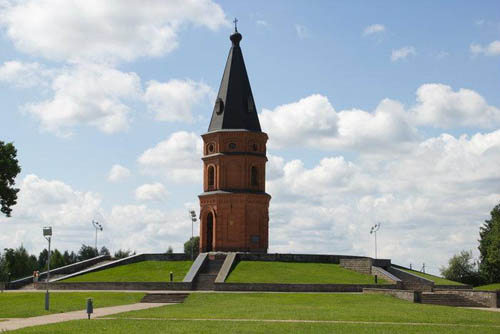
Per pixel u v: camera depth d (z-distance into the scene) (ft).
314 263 254.06
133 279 228.22
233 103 278.26
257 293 190.29
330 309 146.92
